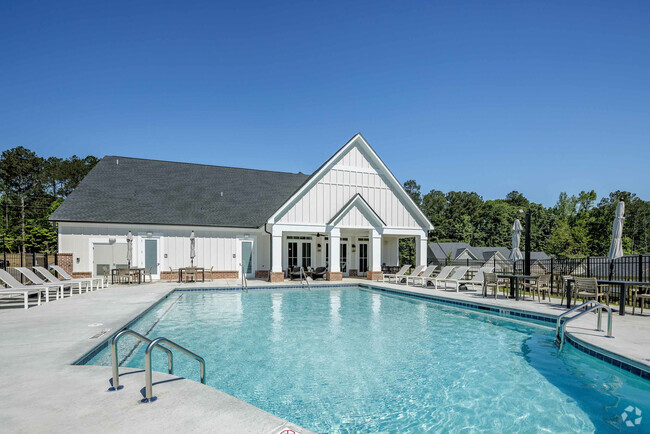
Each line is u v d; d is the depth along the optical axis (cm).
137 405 383
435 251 5312
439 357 761
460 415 506
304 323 1087
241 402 392
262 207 2442
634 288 1032
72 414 363
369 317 1183
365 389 594
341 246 2634
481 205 7712
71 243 1950
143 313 1017
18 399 400
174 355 760
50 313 973
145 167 2530
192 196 2381
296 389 592
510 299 1363
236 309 1323
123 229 2036
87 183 2241
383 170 2364
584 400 555
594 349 677
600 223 6512
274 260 2061
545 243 7006
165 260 2108
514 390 591
